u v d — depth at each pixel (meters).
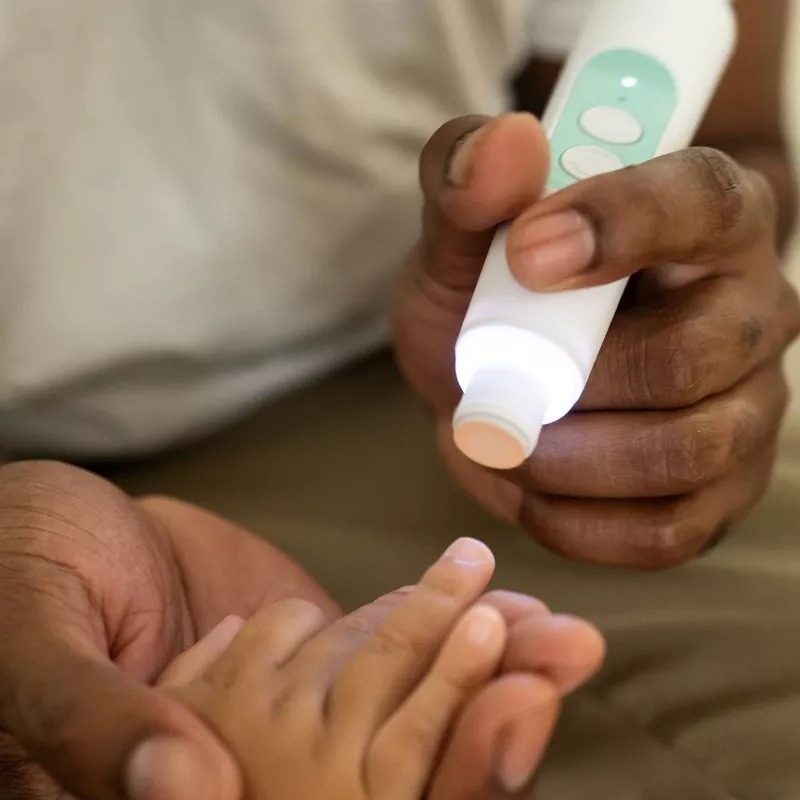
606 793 0.35
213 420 0.44
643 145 0.33
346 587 0.40
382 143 0.42
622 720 0.36
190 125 0.40
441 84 0.43
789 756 0.35
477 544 0.32
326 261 0.43
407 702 0.29
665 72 0.33
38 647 0.30
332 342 0.45
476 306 0.32
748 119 0.45
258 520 0.42
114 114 0.39
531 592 0.39
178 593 0.36
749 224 0.34
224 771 0.28
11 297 0.40
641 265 0.32
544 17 0.45
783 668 0.37
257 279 0.42
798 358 0.49
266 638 0.31
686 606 0.38
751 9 0.44
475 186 0.32
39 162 0.39
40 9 0.37
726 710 0.36
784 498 0.41
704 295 0.36
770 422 0.37
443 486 0.42
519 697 0.28
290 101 0.40
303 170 0.41
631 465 0.36
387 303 0.45
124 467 0.44
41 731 0.29
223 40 0.39
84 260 0.40
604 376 0.35
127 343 0.40
